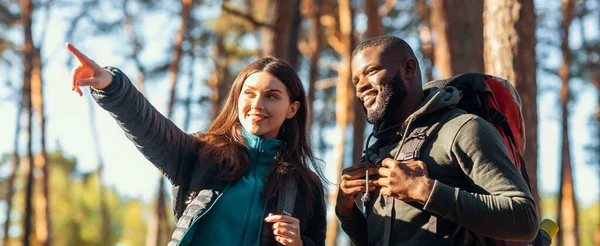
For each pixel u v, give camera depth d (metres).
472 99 3.38
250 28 15.52
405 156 3.19
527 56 6.31
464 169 3.07
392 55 3.28
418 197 2.98
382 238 3.25
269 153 3.56
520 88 6.25
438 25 9.02
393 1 15.98
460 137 3.09
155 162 3.41
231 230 3.35
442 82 3.50
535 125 6.27
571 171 18.16
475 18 8.89
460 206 2.94
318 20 15.34
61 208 25.03
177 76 19.16
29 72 18.59
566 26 18.12
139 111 3.21
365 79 3.29
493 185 2.99
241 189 3.41
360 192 3.31
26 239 18.53
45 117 19.45
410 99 3.30
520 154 3.45
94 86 3.07
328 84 18.22
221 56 18.91
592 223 30.92
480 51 8.88
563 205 18.34
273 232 3.35
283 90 3.56
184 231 3.26
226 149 3.44
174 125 3.43
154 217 20.12
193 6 19.03
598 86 19.22
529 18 6.36
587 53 19.03
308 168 3.66
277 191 3.47
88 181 25.92
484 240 3.13
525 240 3.00
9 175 21.81
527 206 2.95
